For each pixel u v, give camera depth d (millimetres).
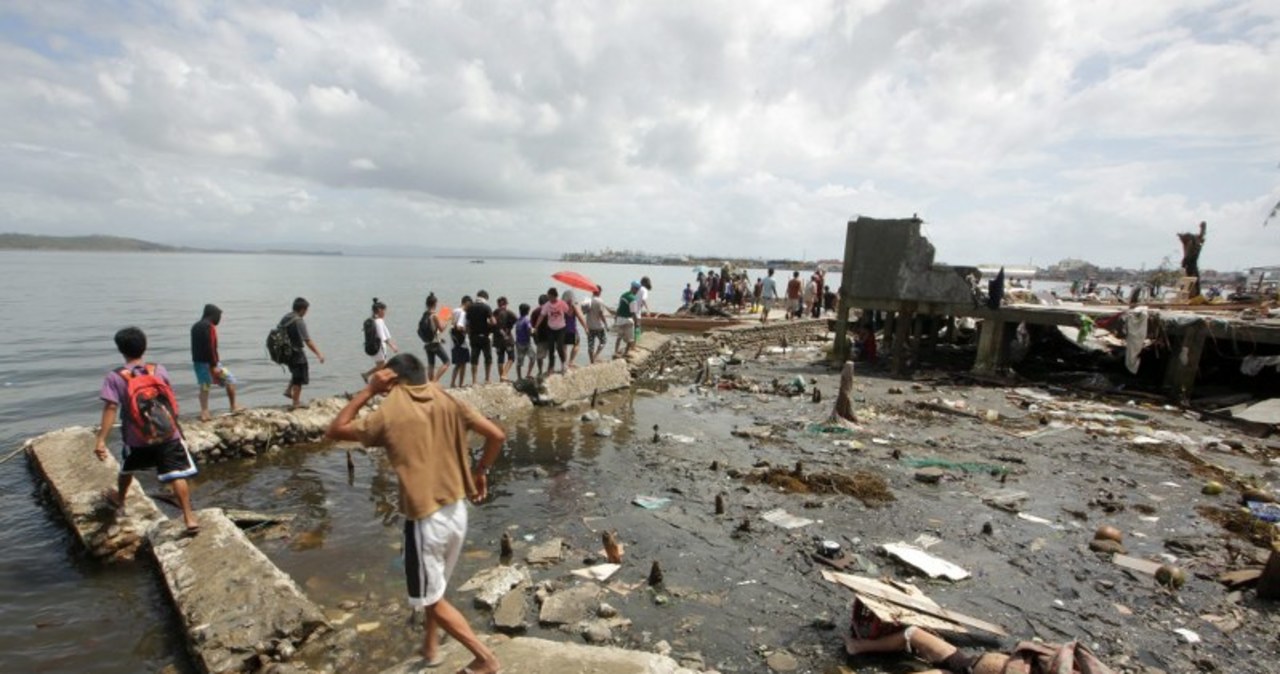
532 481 8445
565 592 5379
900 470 8992
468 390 11867
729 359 19062
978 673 3971
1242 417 12484
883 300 17844
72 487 6773
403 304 43344
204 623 4625
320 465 8953
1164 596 5547
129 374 5832
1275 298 20203
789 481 8219
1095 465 9516
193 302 42312
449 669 3869
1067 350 18938
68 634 4902
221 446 8961
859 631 4699
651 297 59344
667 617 5105
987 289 18219
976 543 6582
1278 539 6730
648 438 10656
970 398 14258
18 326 27875
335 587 5605
